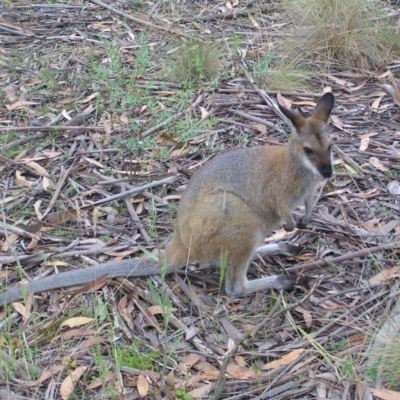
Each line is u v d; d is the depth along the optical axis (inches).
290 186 155.2
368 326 144.9
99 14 236.2
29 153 186.5
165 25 228.7
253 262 161.0
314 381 137.7
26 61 214.4
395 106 197.6
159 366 141.2
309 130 153.6
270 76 205.0
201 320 147.9
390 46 213.5
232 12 233.6
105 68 204.5
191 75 206.5
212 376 139.8
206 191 153.4
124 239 165.0
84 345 144.3
